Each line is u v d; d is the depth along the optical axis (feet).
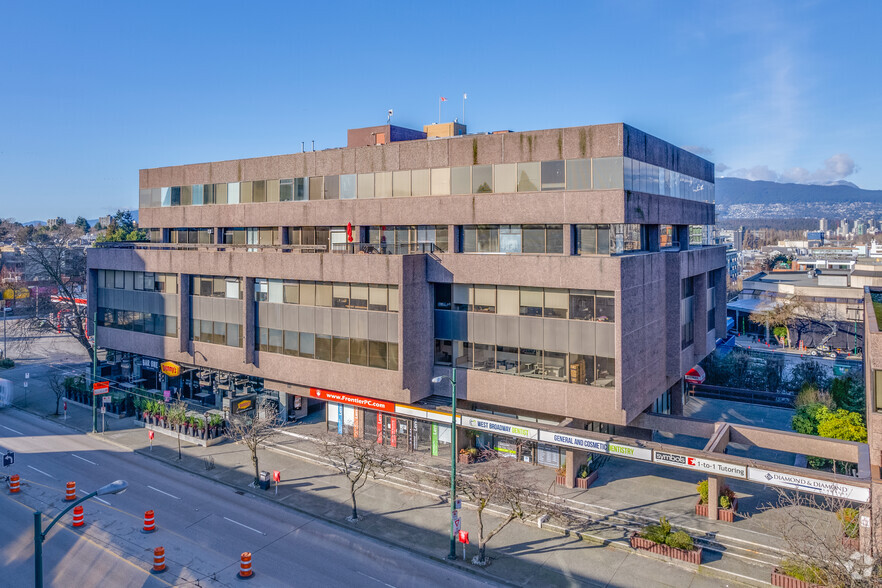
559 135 115.34
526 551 95.61
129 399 173.06
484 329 124.06
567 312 113.80
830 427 112.06
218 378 164.14
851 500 82.43
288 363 144.05
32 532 101.65
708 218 164.55
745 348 249.75
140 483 124.26
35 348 274.98
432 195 129.59
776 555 90.58
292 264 139.64
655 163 125.08
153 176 181.78
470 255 122.83
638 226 123.75
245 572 87.35
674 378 132.67
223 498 116.88
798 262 467.93
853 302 288.10
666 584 85.40
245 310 148.25
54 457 139.54
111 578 86.79
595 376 111.45
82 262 286.66
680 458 97.50
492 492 92.43
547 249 119.03
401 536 100.63
